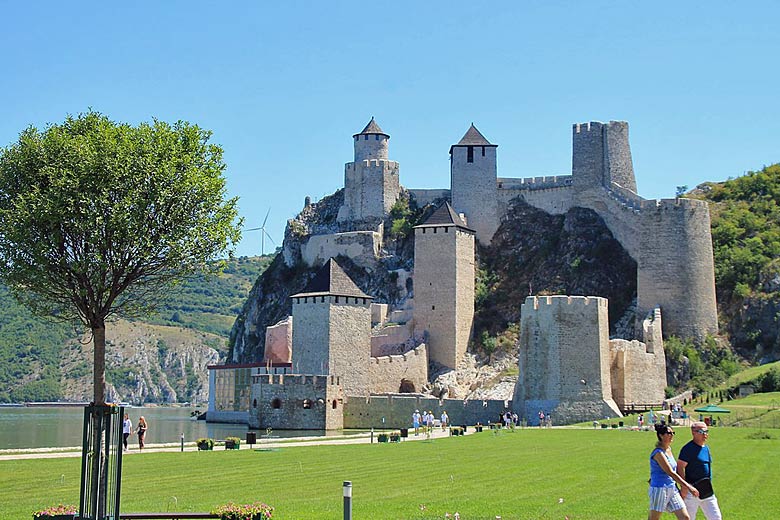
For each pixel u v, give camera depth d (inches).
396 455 1606.8
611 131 4052.7
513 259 4156.0
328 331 3110.2
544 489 1103.0
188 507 964.6
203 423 3425.2
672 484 752.3
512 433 2235.5
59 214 1178.0
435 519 885.8
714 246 3831.2
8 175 1263.5
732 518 888.9
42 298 1344.7
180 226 1278.3
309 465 1423.5
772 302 3442.4
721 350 3378.4
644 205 3718.0
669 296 3476.9
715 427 2151.8
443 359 3727.9
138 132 1296.8
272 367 3307.1
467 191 4343.0
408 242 4367.6
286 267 4714.6
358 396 2992.1
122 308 1331.2
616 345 2950.3
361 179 4571.9
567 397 2706.7
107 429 848.9
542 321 2778.1
